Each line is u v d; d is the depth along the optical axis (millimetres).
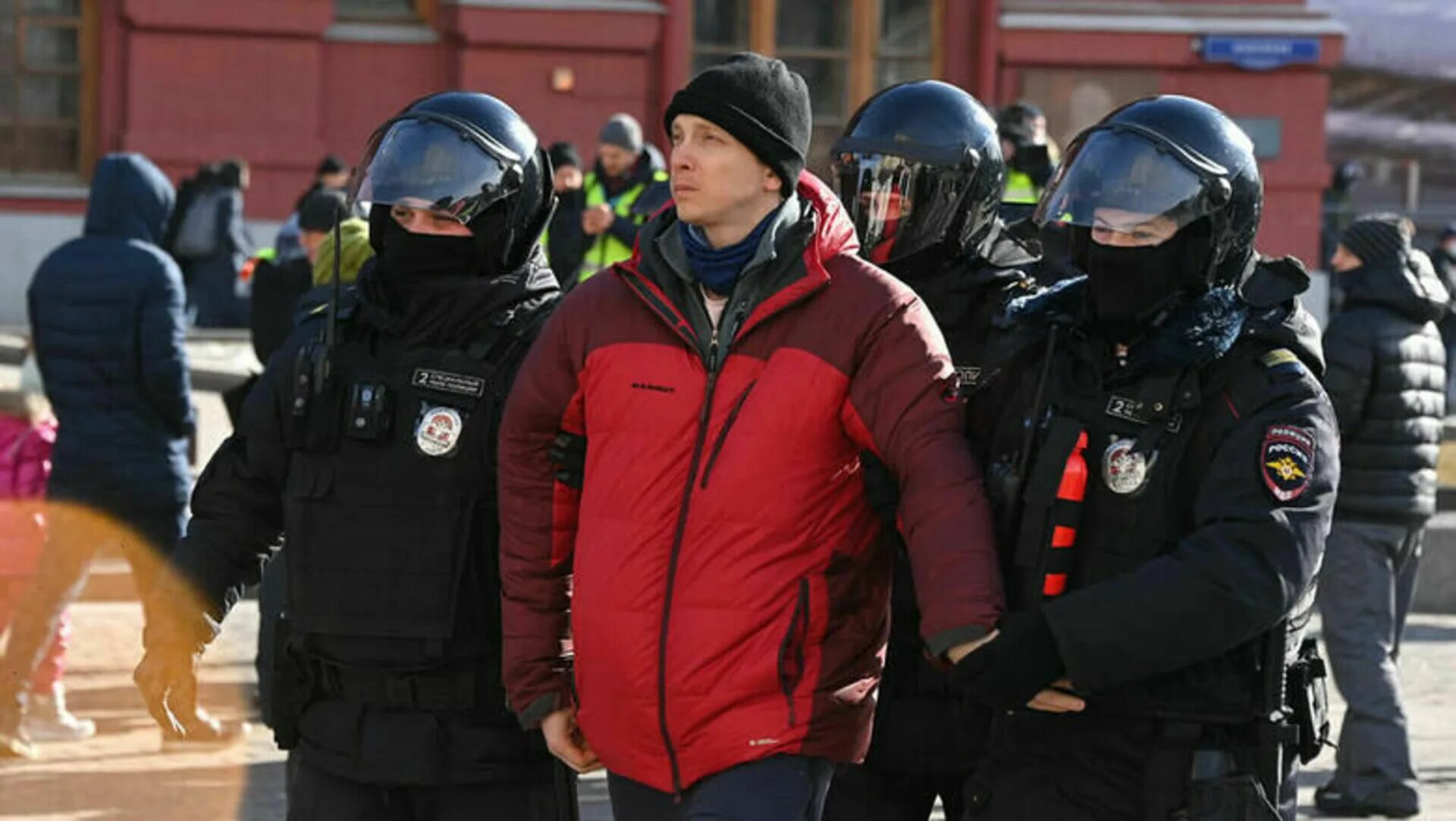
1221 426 4414
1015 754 4645
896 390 4586
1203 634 4273
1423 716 10664
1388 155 40375
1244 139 4594
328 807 5305
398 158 5309
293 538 5312
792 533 4594
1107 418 4477
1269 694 4438
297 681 5328
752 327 4617
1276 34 28781
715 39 28172
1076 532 4473
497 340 5281
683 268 4676
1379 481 8844
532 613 4918
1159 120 4555
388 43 27203
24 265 26500
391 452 5242
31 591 8961
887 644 5520
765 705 4590
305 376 5289
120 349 9102
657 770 4652
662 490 4621
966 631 4379
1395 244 8867
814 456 4609
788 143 4637
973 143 5855
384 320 5309
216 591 5461
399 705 5230
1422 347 8867
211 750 9070
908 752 5629
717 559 4582
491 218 5328
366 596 5219
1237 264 4551
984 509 4500
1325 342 8859
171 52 26594
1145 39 28766
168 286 9203
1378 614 8867
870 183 5844
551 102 27500
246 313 23906
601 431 4707
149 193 9297
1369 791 8781
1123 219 4477
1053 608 4328
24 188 26484
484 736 5230
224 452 5504
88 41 26781
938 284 5789
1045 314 4668
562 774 5238
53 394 9141
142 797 8273
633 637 4609
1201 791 4426
